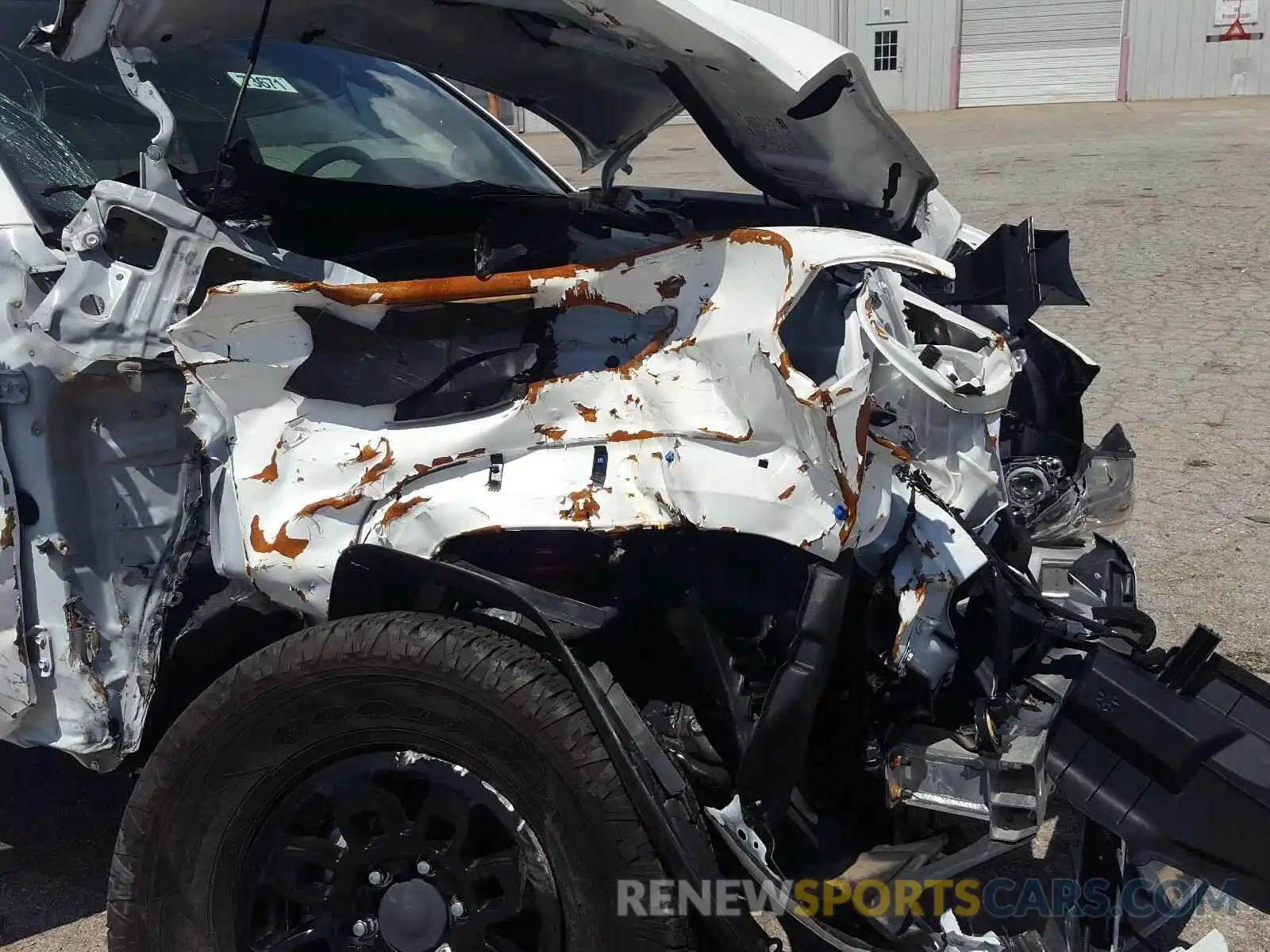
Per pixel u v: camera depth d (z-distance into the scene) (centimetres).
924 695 232
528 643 223
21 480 250
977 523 250
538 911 213
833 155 292
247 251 251
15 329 248
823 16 2675
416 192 326
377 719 216
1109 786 216
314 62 383
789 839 231
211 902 223
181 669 259
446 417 230
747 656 234
